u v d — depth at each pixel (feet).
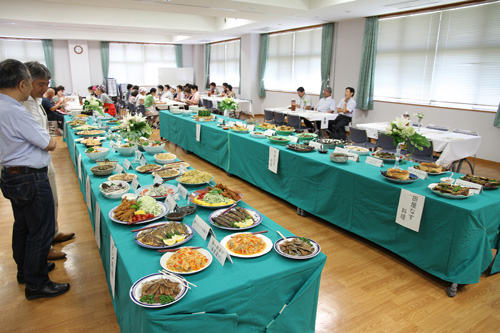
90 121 16.92
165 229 5.23
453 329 6.08
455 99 19.10
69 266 7.95
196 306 3.86
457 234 6.64
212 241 4.89
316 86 28.55
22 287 7.14
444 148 12.51
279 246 5.06
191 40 40.50
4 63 5.36
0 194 12.59
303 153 10.71
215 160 15.56
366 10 20.02
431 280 7.55
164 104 26.94
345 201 9.15
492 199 7.00
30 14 24.73
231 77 40.83
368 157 9.61
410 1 17.43
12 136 5.56
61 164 16.58
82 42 40.04
